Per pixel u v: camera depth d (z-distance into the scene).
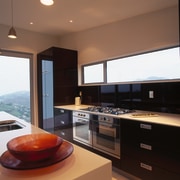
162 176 1.86
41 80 3.96
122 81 3.23
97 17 2.96
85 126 2.83
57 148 0.77
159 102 2.54
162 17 2.51
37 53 4.04
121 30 3.05
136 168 2.11
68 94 3.77
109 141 2.43
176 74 2.50
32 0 2.39
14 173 0.71
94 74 3.76
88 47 3.68
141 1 2.36
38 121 4.11
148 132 1.97
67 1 2.41
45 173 0.70
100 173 0.76
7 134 1.34
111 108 2.99
